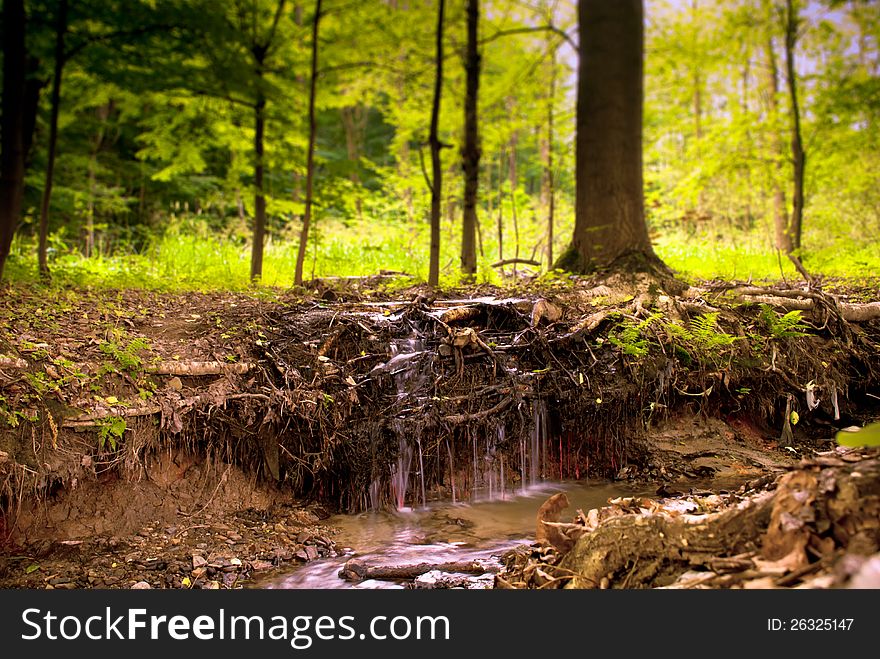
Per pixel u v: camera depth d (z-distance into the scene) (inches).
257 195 401.4
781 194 587.2
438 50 336.5
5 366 185.2
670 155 781.9
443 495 226.5
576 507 212.2
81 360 201.2
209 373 212.4
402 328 251.9
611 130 336.5
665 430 249.6
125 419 190.7
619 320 263.3
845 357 270.7
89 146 616.1
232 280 378.9
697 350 252.5
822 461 100.8
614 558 112.7
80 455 181.3
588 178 340.5
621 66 339.0
